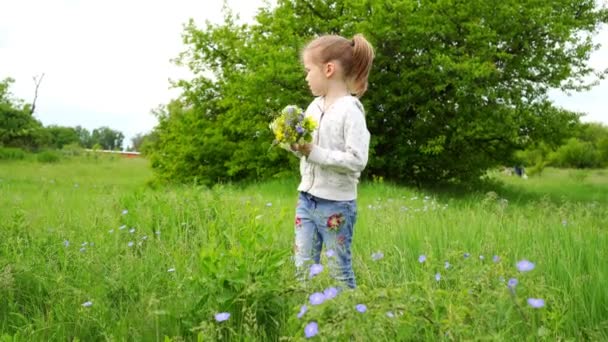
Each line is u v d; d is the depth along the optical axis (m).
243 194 11.49
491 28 15.52
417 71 15.61
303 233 3.53
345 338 2.25
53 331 3.18
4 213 6.50
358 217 6.56
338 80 3.60
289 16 16.73
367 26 15.16
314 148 3.28
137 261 4.13
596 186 19.89
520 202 13.44
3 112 44.91
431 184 17.94
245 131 18.55
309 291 2.83
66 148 46.66
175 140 21.73
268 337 2.95
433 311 2.60
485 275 2.96
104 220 5.60
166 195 6.49
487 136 15.78
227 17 20.42
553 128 16.38
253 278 3.05
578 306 3.27
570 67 15.88
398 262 4.31
